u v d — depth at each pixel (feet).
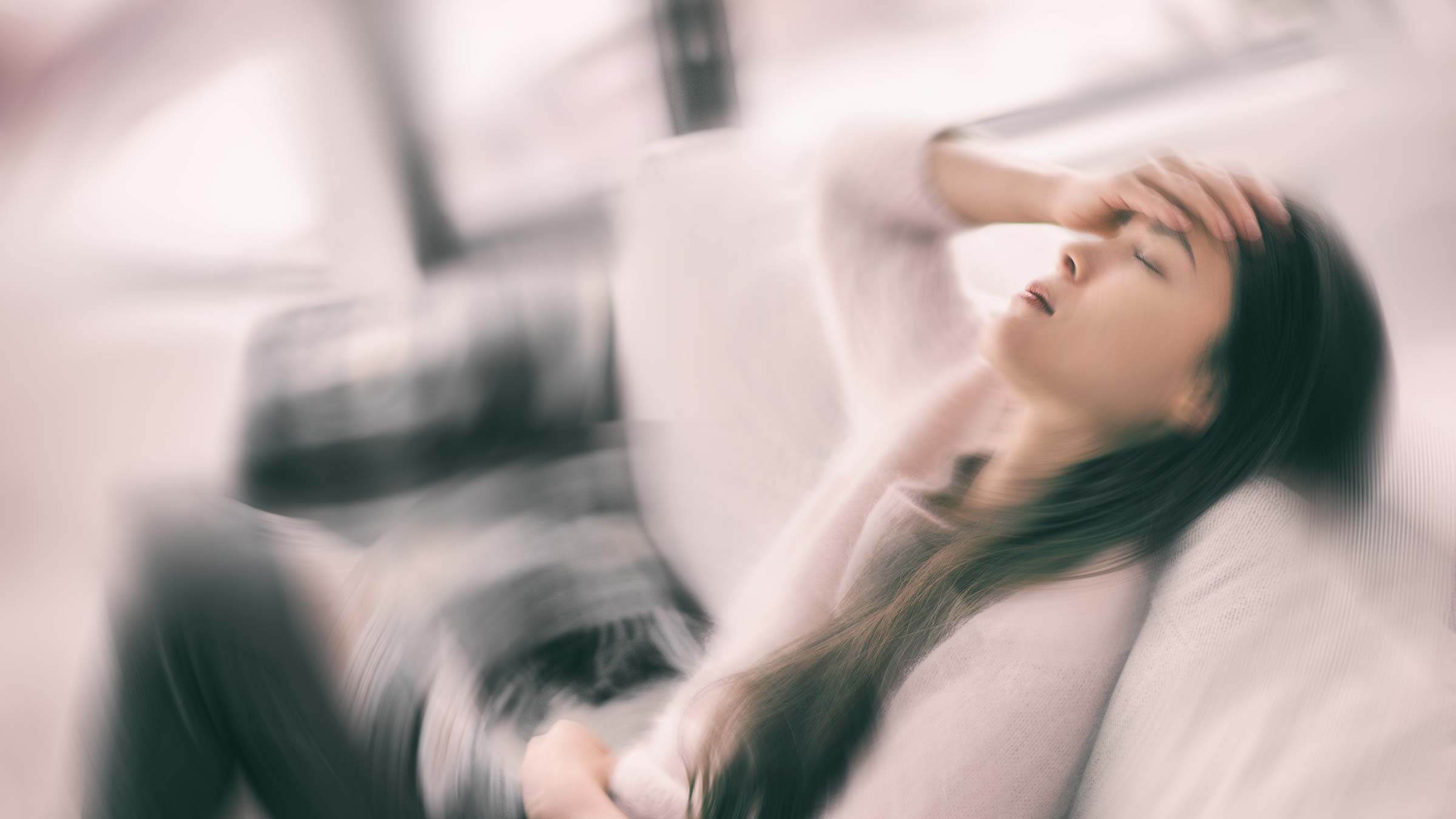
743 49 3.85
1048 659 1.95
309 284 3.58
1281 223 1.92
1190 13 3.59
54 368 3.16
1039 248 2.86
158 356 3.27
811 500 2.43
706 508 2.64
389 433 2.68
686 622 2.58
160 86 3.54
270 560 2.43
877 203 2.44
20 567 2.81
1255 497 1.94
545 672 2.49
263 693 2.27
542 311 2.86
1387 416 2.00
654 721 2.44
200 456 3.05
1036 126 3.69
